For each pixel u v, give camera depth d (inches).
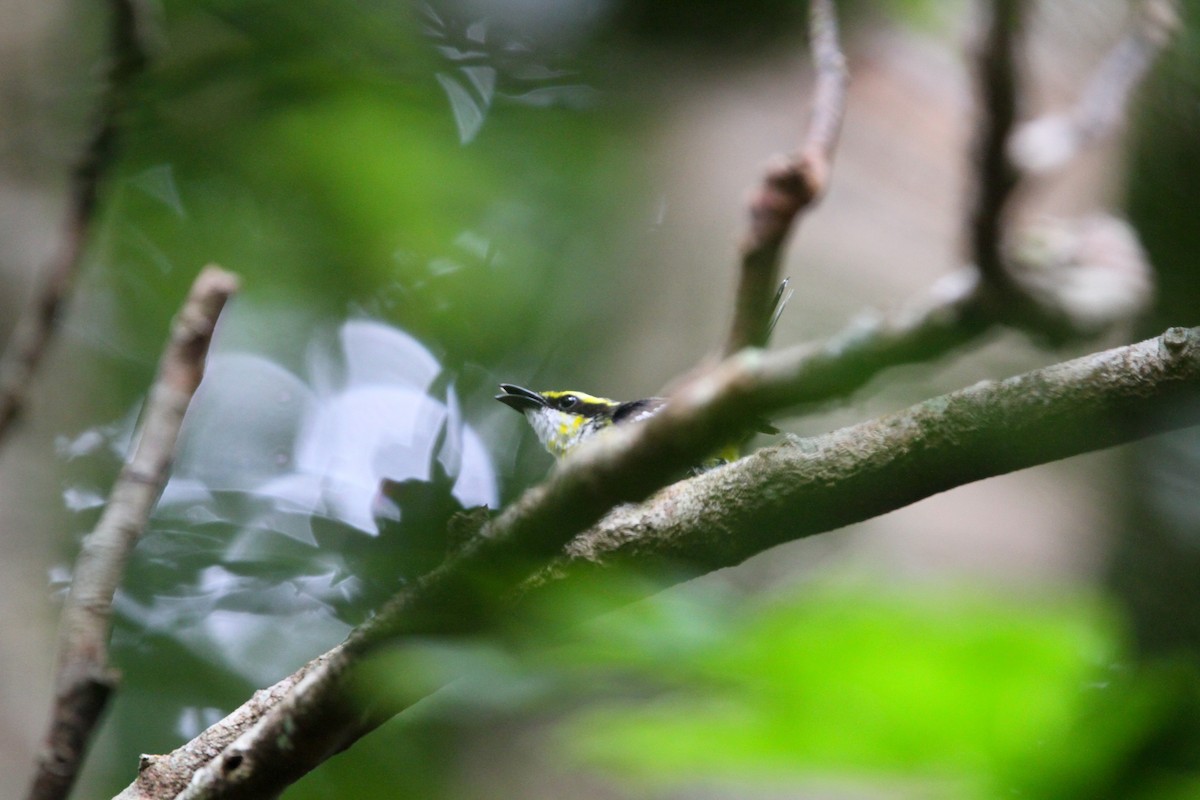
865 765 95.5
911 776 94.3
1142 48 289.1
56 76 427.5
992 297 197.3
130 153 616.4
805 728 97.6
